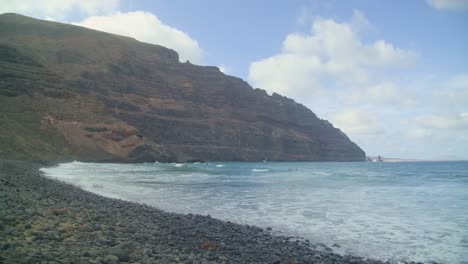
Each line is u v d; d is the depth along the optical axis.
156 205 22.25
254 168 104.12
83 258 7.14
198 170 79.06
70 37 187.75
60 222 10.65
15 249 7.11
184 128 167.62
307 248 12.56
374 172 85.69
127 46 195.25
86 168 69.12
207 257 9.66
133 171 66.12
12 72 113.31
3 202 12.09
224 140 181.62
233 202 24.64
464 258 11.84
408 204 24.81
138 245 9.49
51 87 120.94
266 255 10.91
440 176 67.19
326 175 68.38
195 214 18.89
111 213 14.69
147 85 176.38
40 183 24.50
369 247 13.15
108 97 142.88
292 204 23.98
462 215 20.23
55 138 102.00
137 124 145.12
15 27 184.62
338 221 18.05
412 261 11.49
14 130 90.31
